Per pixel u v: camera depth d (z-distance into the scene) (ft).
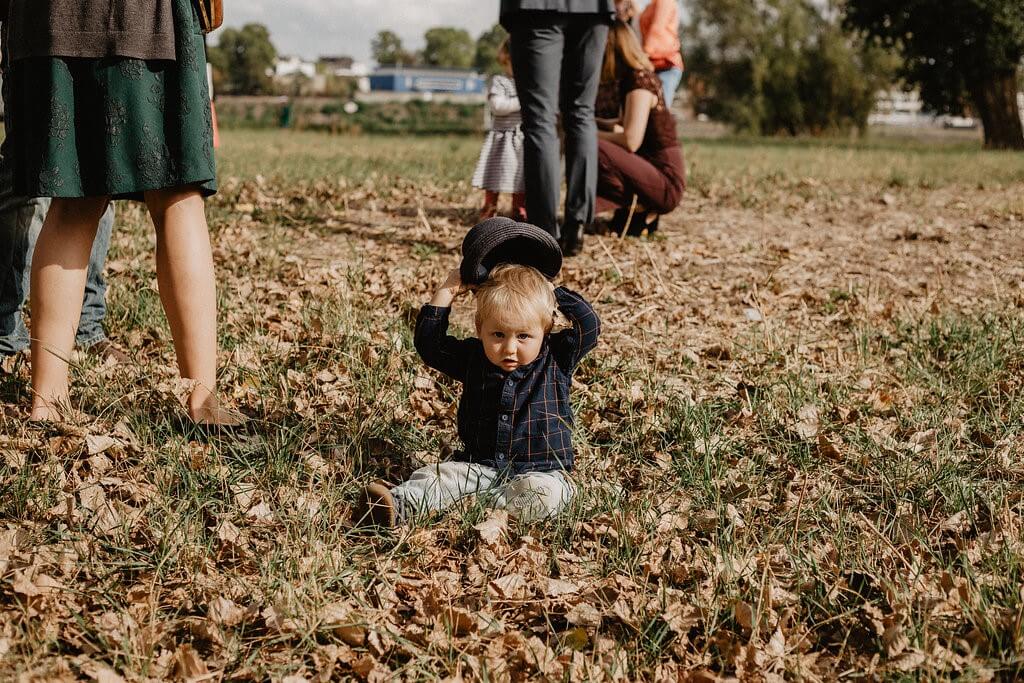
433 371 12.45
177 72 9.40
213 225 20.58
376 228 21.48
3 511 8.39
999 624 7.20
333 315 14.26
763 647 7.17
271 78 403.13
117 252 17.38
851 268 19.30
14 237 11.07
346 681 6.81
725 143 92.73
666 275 17.99
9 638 6.75
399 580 7.93
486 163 21.61
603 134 20.24
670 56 26.17
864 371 13.23
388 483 9.22
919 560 8.09
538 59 16.96
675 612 7.58
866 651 7.25
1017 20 94.99
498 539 8.63
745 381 12.59
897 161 50.85
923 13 97.66
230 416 10.09
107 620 7.08
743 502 9.38
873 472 10.09
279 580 7.53
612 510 8.93
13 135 9.57
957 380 12.63
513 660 7.09
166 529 8.05
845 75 142.41
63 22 9.02
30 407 10.27
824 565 8.16
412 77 456.04
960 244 21.93
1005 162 52.95
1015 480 9.85
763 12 148.36
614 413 11.44
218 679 6.69
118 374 11.44
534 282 8.98
